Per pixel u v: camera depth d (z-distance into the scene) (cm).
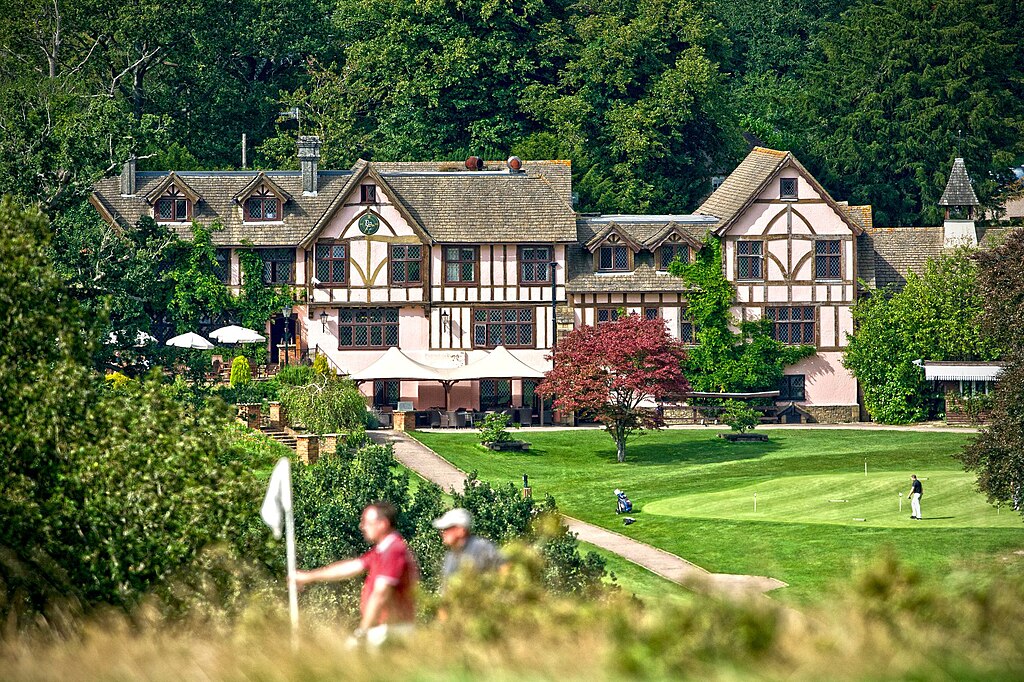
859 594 4575
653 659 4166
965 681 3928
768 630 4241
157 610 7031
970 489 18112
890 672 3950
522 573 5019
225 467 8775
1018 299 17538
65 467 8294
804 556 15050
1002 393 16575
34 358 8888
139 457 8500
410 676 4209
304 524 11512
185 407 9269
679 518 17725
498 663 4266
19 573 7494
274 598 7838
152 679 4547
